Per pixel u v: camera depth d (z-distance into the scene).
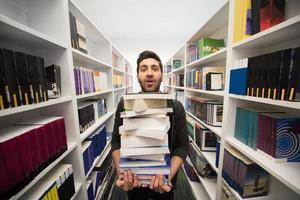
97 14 3.23
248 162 0.95
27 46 0.97
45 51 1.04
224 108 1.15
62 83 1.07
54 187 0.85
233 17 1.03
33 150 0.72
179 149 0.92
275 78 0.73
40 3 1.00
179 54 3.21
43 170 0.78
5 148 0.59
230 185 1.10
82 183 1.19
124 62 3.51
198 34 1.84
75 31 1.21
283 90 0.69
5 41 0.85
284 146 0.77
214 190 1.49
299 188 0.60
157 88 0.99
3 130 0.71
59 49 1.03
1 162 0.57
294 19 0.61
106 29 4.15
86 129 1.41
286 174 0.69
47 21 1.01
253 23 0.89
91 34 1.89
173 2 2.80
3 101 0.60
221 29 1.64
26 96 0.70
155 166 0.68
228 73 1.09
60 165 1.03
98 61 1.67
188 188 1.92
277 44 0.94
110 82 2.26
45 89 0.83
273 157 0.79
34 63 0.75
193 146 1.90
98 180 1.54
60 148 0.93
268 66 0.77
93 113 1.60
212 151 1.62
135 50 5.10
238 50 1.05
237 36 1.00
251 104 1.12
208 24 1.53
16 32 0.70
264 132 0.84
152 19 3.51
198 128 1.70
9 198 0.60
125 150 0.67
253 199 0.97
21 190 0.64
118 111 1.02
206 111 1.55
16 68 0.66
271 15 0.85
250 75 0.90
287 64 0.67
